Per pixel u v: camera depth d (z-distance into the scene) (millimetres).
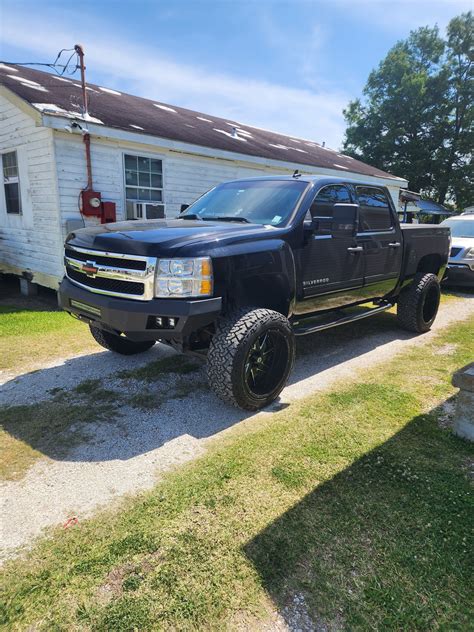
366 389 3770
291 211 3748
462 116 30641
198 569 1843
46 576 1815
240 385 3104
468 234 10070
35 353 4668
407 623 1608
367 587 1756
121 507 2244
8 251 8883
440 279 6148
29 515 2184
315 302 4012
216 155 9180
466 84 30094
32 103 6785
